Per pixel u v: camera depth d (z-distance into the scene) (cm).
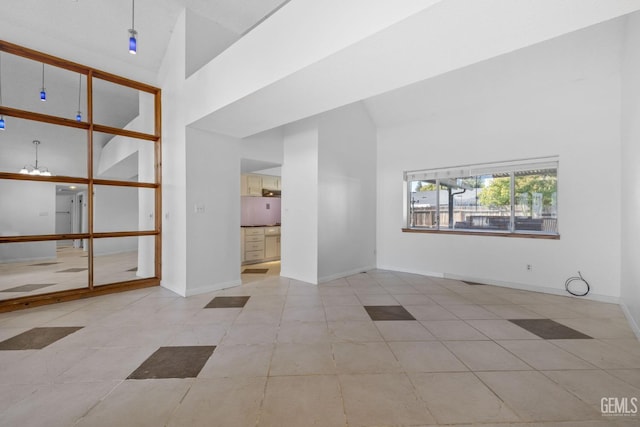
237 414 160
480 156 463
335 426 151
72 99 638
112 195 866
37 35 350
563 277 391
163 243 441
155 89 445
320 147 465
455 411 162
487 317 311
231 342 249
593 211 368
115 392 179
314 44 218
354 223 536
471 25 175
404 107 517
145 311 329
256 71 268
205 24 398
